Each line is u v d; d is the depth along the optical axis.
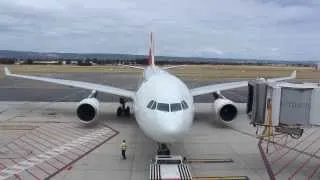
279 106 22.44
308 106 21.89
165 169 19.55
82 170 21.12
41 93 56.53
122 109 36.84
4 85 69.00
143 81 29.92
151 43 47.31
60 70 120.62
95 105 31.52
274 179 19.89
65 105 44.25
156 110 20.86
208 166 21.88
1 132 30.06
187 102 21.91
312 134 30.09
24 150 25.02
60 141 27.33
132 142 27.09
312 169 21.64
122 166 21.83
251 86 25.47
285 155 24.34
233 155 24.14
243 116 37.66
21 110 40.50
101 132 30.19
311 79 89.44
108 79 84.31
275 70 144.62
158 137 20.09
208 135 29.47
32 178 19.83
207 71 129.12
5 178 19.80
